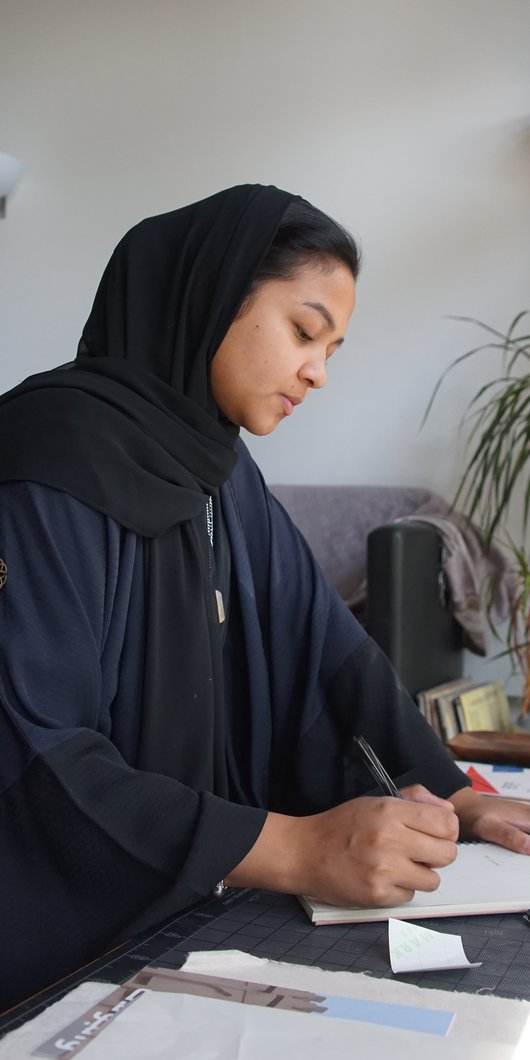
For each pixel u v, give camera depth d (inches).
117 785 33.2
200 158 118.0
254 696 48.1
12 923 32.6
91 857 32.8
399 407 109.5
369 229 110.3
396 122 109.3
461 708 88.5
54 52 123.4
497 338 106.3
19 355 126.5
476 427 106.3
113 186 121.9
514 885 36.3
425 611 90.0
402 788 45.0
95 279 123.2
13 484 37.1
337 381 111.4
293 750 48.8
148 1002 26.0
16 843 32.9
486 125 106.3
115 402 40.0
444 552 93.3
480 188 106.7
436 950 30.1
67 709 34.4
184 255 41.9
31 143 124.6
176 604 40.6
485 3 106.1
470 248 107.0
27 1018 25.5
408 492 104.8
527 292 105.4
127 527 38.4
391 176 109.7
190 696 40.6
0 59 125.3
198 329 41.8
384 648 85.0
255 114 115.2
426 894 35.2
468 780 46.3
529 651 93.9
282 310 40.5
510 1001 26.4
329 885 33.2
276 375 40.9
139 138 120.5
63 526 36.7
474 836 42.9
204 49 117.3
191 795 34.2
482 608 102.4
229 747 48.4
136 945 30.9
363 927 32.8
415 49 108.6
